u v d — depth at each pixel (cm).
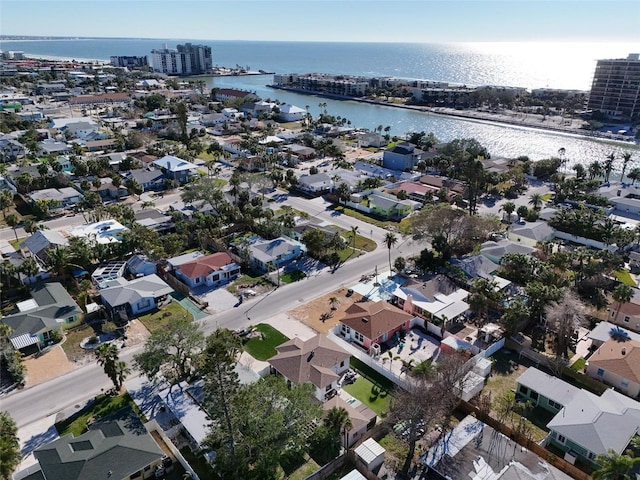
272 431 4034
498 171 13112
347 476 4069
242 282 7812
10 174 12131
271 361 5453
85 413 4956
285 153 15500
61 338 6231
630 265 8244
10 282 7438
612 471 3747
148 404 5044
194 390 5072
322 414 4484
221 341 4184
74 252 7800
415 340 6341
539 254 8462
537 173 13588
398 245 9219
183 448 4572
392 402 4888
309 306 7081
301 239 8869
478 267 7906
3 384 5412
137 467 4088
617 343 5759
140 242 8250
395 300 7194
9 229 9712
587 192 11869
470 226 8550
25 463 4356
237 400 4038
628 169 15000
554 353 5994
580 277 7612
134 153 15050
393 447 4600
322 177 12569
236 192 10856
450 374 4803
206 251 8825
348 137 18662
